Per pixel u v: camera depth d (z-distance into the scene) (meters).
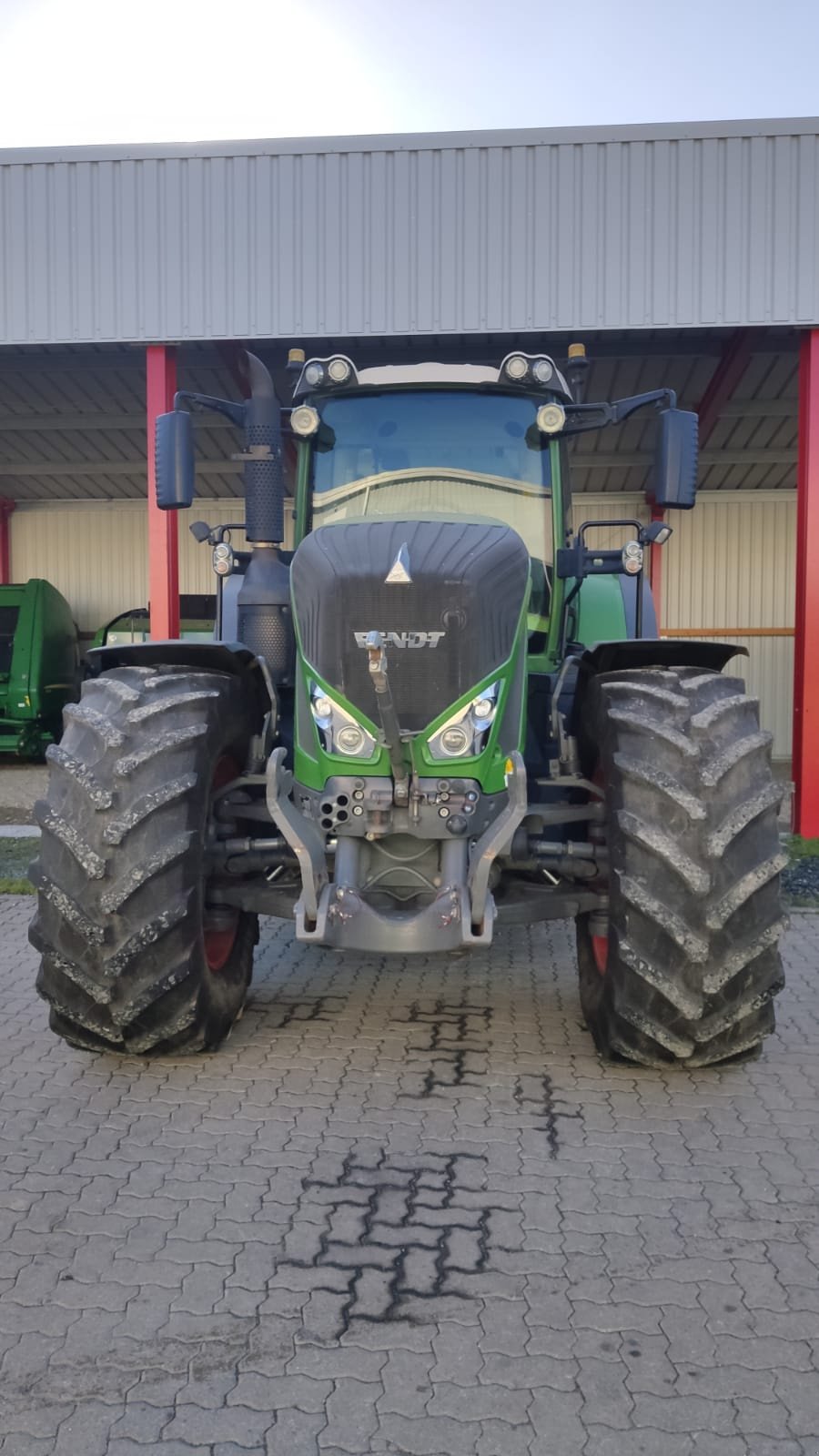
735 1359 2.13
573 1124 3.18
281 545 4.37
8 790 11.27
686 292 7.95
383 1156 2.98
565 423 4.41
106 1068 3.62
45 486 15.84
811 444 8.02
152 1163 2.94
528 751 4.23
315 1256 2.48
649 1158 2.97
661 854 3.16
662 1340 2.19
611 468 14.44
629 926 3.27
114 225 8.22
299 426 4.34
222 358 9.80
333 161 8.05
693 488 4.35
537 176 7.96
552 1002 4.37
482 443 4.45
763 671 15.78
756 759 3.36
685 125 7.87
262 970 4.85
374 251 8.06
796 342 10.11
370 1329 2.22
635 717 3.35
